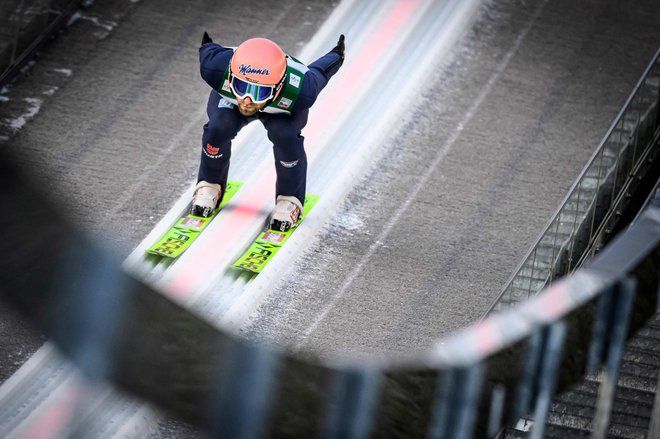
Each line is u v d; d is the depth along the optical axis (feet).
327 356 96.78
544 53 140.36
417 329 100.32
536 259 107.96
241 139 121.70
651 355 87.04
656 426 49.52
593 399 82.94
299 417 21.18
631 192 112.06
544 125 128.36
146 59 136.98
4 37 129.70
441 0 146.10
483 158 123.03
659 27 146.41
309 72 97.76
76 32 139.54
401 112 128.26
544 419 26.07
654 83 134.41
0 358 92.89
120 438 84.53
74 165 119.14
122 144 123.03
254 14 144.97
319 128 124.47
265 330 99.86
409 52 137.59
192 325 20.17
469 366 23.75
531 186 118.93
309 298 103.40
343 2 146.30
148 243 107.34
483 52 139.64
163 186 116.98
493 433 25.85
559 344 25.85
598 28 145.28
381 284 105.19
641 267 29.25
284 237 108.06
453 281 106.01
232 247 106.73
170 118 127.75
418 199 116.88
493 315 90.63
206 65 96.32
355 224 112.78
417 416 23.76
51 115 126.72
